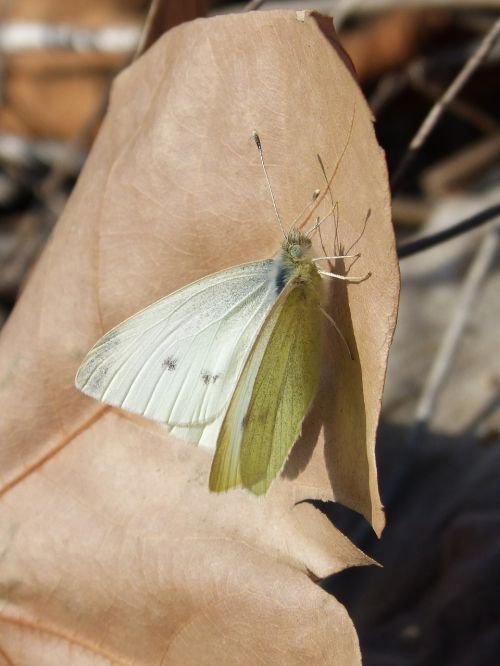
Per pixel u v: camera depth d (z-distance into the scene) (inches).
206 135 7.1
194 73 7.0
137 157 7.3
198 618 7.0
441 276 10.9
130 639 7.2
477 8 10.3
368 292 6.5
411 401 9.8
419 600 8.4
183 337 7.4
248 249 7.1
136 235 7.3
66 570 7.3
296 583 6.8
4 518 7.4
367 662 8.1
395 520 9.0
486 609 8.0
